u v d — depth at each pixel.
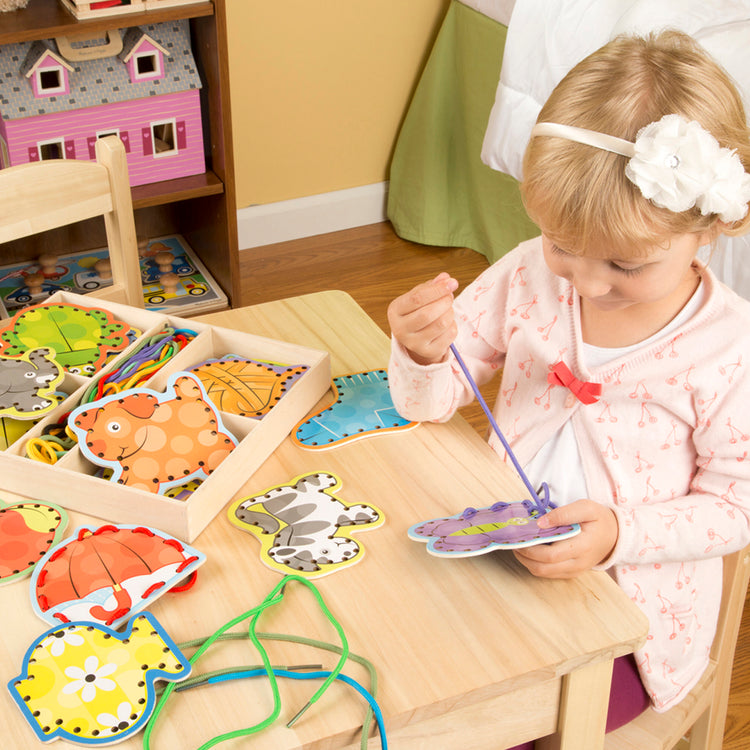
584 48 2.05
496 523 0.84
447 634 0.77
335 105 2.71
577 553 0.82
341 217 2.88
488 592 0.81
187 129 2.09
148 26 1.98
